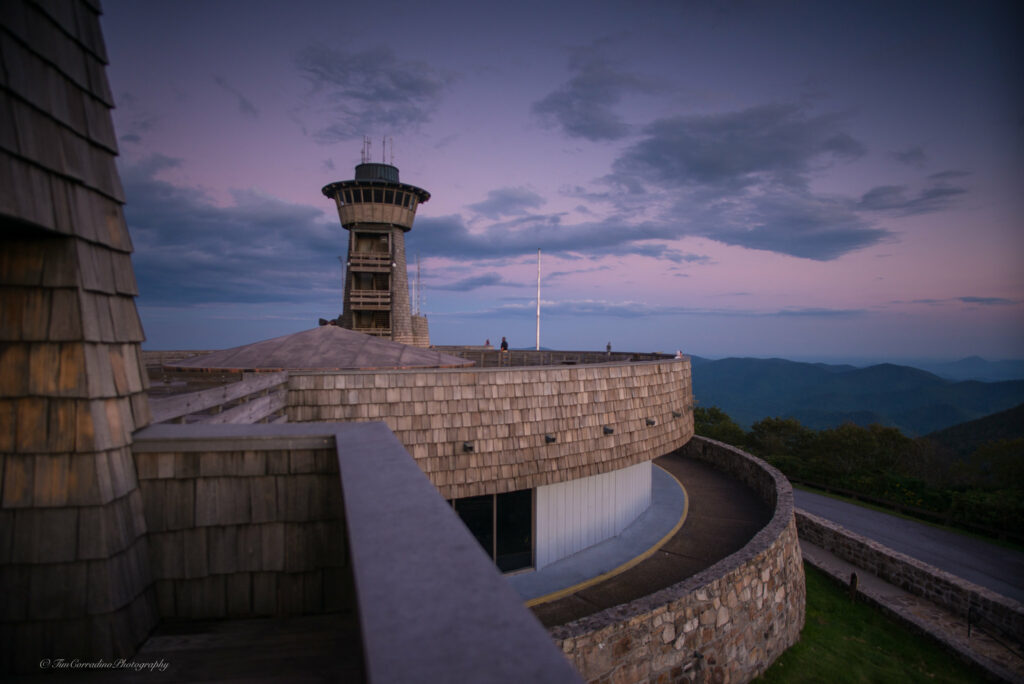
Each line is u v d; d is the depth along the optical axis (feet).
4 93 7.36
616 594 35.12
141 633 9.34
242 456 10.21
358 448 8.23
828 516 72.90
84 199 9.18
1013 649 35.91
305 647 9.13
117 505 9.06
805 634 37.52
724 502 53.67
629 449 39.96
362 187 103.81
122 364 9.95
